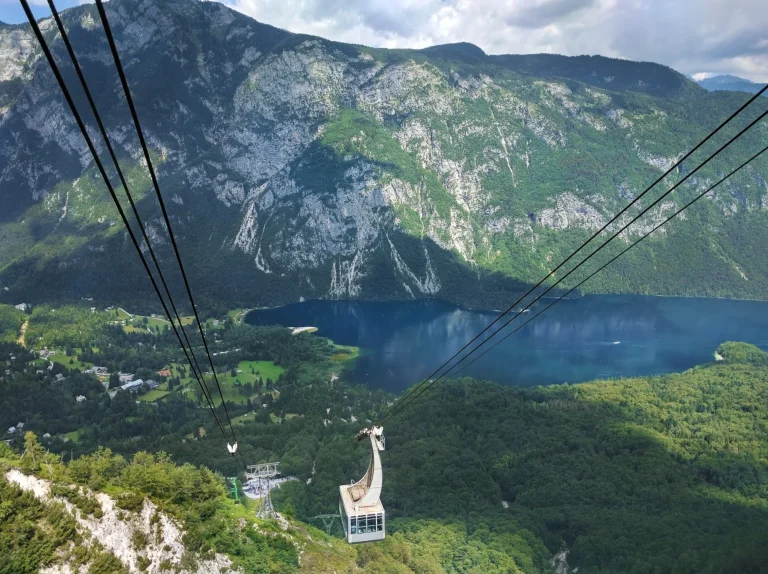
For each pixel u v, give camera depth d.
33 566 96.56
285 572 118.00
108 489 114.31
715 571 134.62
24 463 112.50
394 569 131.75
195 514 118.50
